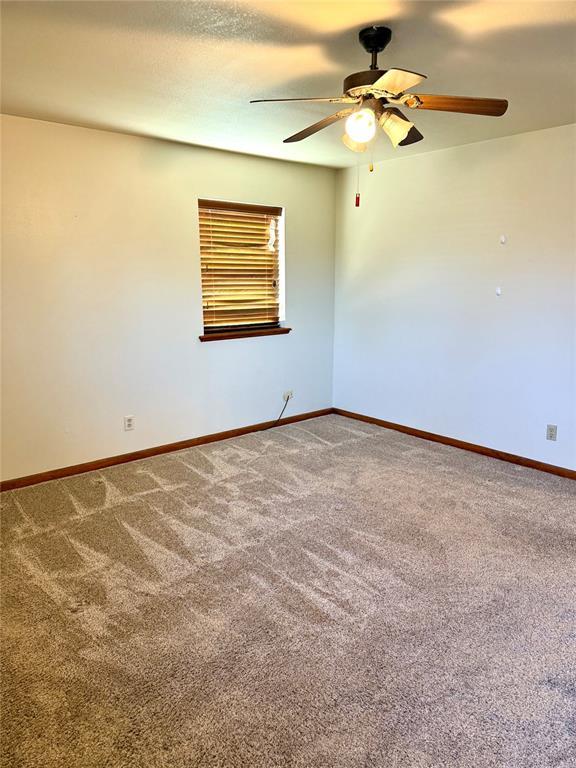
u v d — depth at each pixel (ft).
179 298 12.82
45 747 5.01
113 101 8.90
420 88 8.23
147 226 11.98
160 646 6.34
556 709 5.41
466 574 7.80
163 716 5.35
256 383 14.85
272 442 14.02
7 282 10.31
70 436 11.58
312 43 6.57
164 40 6.47
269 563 8.12
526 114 9.74
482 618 6.82
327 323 16.40
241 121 10.07
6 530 9.18
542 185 11.03
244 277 14.30
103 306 11.61
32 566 8.06
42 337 10.89
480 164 12.03
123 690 5.68
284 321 15.26
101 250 11.39
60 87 8.20
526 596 7.28
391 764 4.83
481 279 12.43
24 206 10.28
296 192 14.76
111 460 12.28
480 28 6.18
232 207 13.50
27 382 10.84
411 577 7.73
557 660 6.09
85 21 5.95
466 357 13.03
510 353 12.12
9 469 10.87
